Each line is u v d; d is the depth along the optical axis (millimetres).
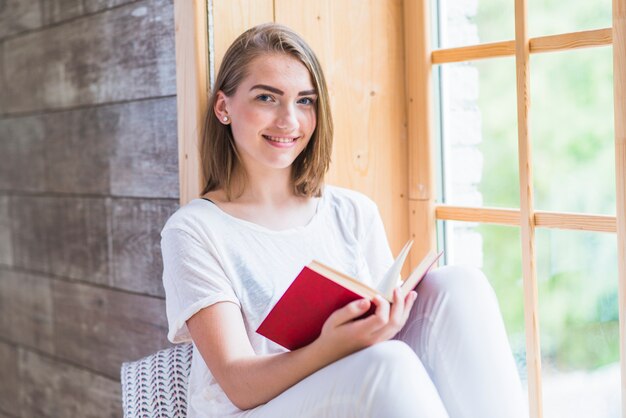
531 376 1641
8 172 2297
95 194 1926
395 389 1096
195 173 1567
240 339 1297
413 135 1846
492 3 1685
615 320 1512
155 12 1678
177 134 1647
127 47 1768
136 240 1804
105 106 1860
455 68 1786
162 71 1676
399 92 1855
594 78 1510
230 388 1247
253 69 1422
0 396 2432
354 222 1595
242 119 1434
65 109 2010
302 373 1187
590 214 1530
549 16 1566
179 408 1445
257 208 1497
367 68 1792
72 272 2047
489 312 1317
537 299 1631
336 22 1730
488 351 1286
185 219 1396
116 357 1908
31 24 2111
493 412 1258
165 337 1740
